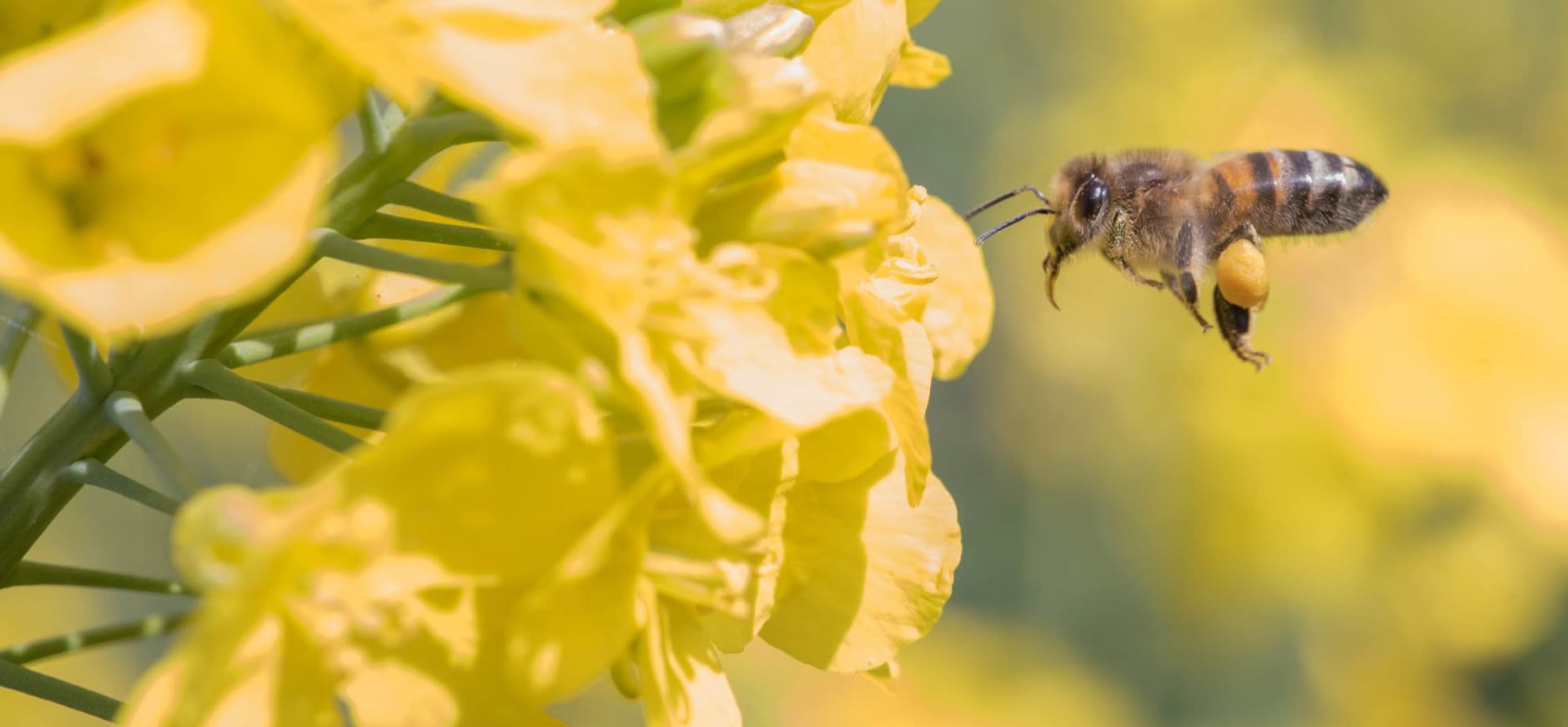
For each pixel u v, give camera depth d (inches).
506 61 2.8
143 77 2.5
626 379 3.0
